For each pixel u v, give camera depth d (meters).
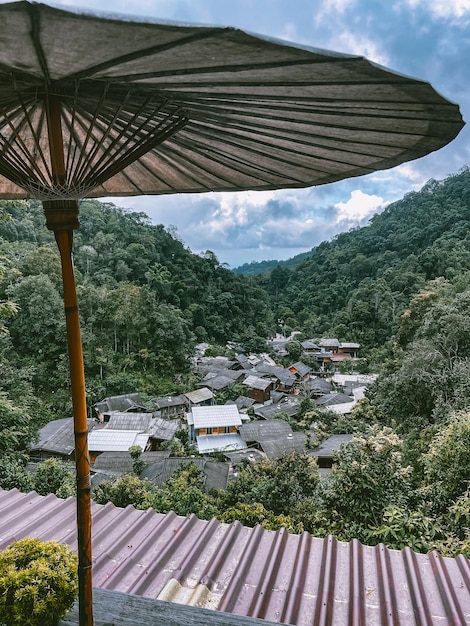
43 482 10.48
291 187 1.72
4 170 1.02
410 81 0.79
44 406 22.64
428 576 2.42
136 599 1.89
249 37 0.62
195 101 1.03
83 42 0.66
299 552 2.61
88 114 1.18
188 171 1.72
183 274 48.06
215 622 1.79
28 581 1.54
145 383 29.41
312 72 0.78
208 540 2.69
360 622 2.06
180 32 0.61
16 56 0.73
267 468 11.09
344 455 5.73
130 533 2.75
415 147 1.19
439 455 6.53
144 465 16.98
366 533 4.60
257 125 1.18
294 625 1.90
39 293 26.62
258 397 31.31
